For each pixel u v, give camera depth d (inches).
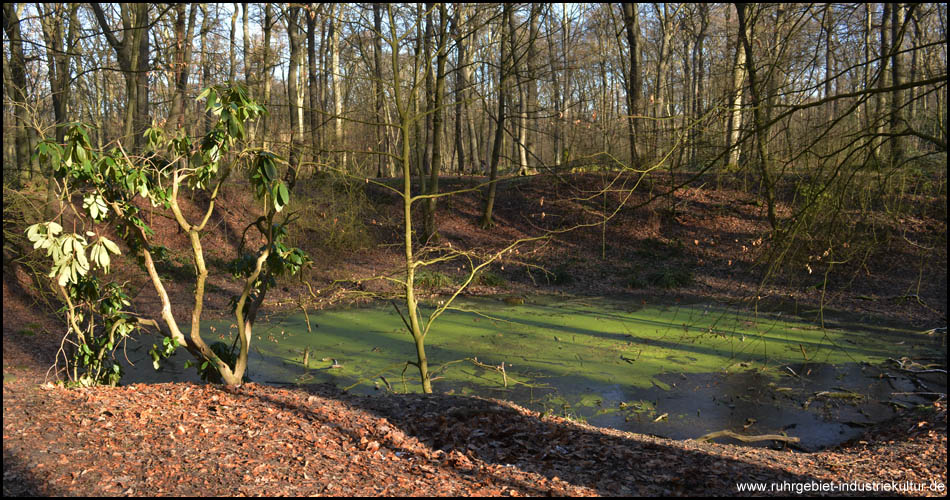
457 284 660.1
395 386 340.2
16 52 548.4
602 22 1032.8
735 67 318.7
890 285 573.9
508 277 696.4
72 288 240.5
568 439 216.4
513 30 663.1
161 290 246.2
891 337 457.1
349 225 727.7
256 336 456.1
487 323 514.3
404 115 291.4
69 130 208.4
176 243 679.1
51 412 185.0
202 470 157.2
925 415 277.7
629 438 229.3
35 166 601.9
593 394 336.8
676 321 522.3
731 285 636.7
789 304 561.3
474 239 802.2
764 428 285.0
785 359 406.3
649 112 636.1
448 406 237.0
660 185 812.6
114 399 208.7
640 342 454.0
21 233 482.3
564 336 470.6
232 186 784.3
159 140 242.1
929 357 398.0
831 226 253.8
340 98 1120.8
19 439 160.9
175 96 686.5
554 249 762.2
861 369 378.9
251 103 225.5
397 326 498.9
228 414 206.1
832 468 201.8
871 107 346.3
